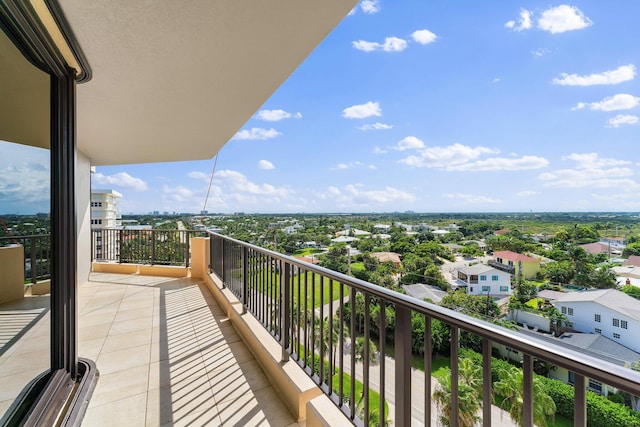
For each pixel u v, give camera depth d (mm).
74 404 1888
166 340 2957
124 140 4789
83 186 5449
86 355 2639
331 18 2072
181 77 2807
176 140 4918
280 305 2297
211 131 4527
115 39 2164
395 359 1229
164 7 1874
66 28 1930
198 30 2131
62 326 2084
